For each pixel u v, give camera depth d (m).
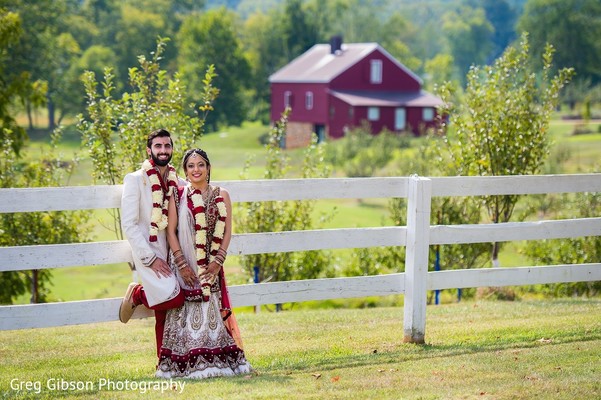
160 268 8.62
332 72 88.25
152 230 8.62
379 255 21.41
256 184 9.61
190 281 8.70
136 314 9.16
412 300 10.20
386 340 10.66
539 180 10.78
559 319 11.74
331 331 11.69
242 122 120.69
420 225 10.07
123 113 14.62
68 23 115.62
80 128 14.77
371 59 89.06
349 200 51.62
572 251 20.61
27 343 11.44
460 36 193.50
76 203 8.92
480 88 17.94
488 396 7.80
